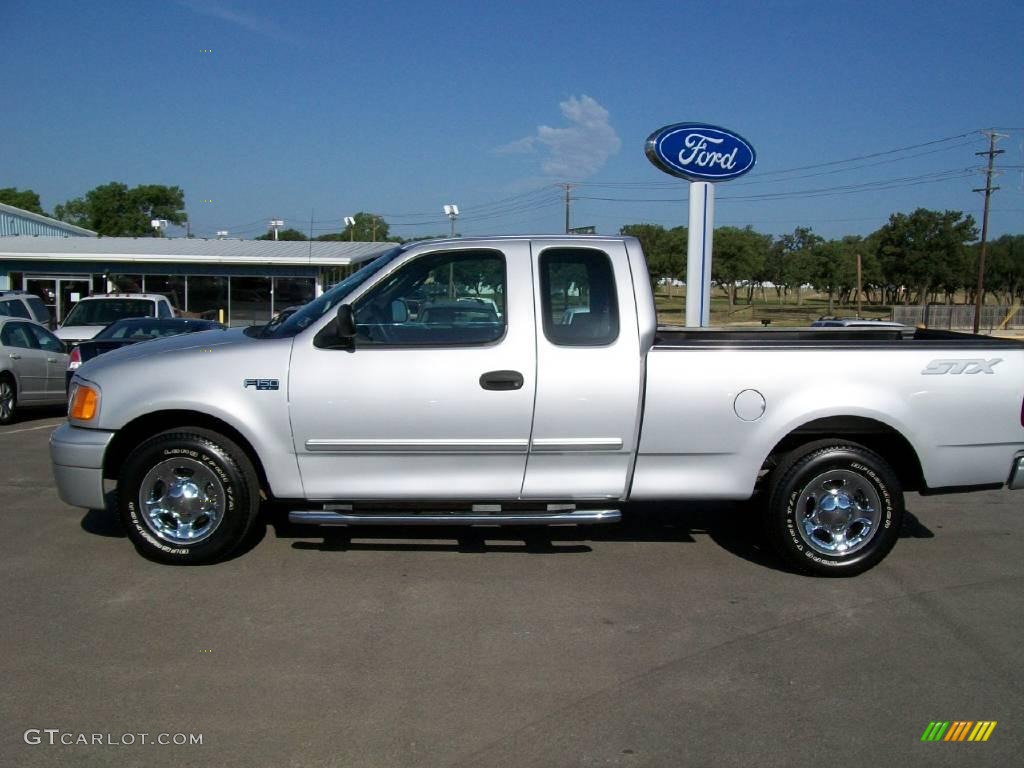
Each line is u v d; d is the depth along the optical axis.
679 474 5.45
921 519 7.13
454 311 5.40
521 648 4.45
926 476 5.50
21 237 38.84
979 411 5.46
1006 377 5.46
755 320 47.28
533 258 5.42
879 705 3.91
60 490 5.54
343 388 5.27
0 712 3.74
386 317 5.40
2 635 4.51
